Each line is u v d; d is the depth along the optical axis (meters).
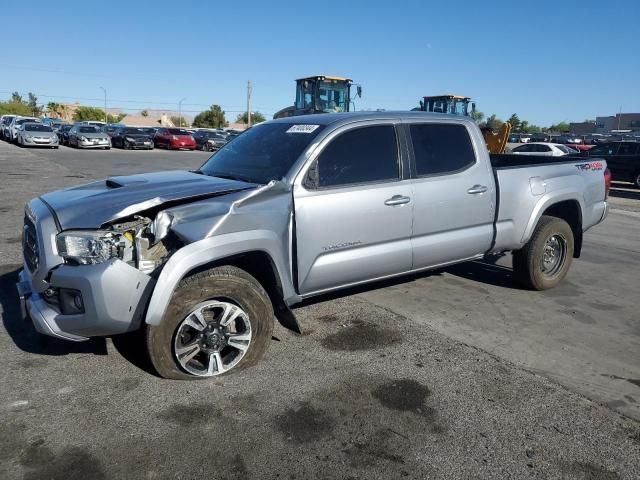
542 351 4.32
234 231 3.52
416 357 4.11
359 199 4.20
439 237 4.79
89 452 2.87
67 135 34.12
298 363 3.95
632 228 10.63
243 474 2.74
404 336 4.50
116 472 2.72
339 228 4.11
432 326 4.75
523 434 3.17
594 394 3.66
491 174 5.12
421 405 3.44
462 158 4.95
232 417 3.22
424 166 4.67
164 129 36.88
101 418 3.17
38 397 3.37
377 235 4.34
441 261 4.91
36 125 30.94
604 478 2.82
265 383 3.64
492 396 3.58
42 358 3.88
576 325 4.91
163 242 3.45
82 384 3.54
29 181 13.91
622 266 7.23
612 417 3.38
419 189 4.57
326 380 3.71
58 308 3.37
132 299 3.28
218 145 36.91
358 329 4.62
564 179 5.73
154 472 2.73
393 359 4.07
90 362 3.84
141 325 3.41
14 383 3.53
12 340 4.17
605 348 4.42
